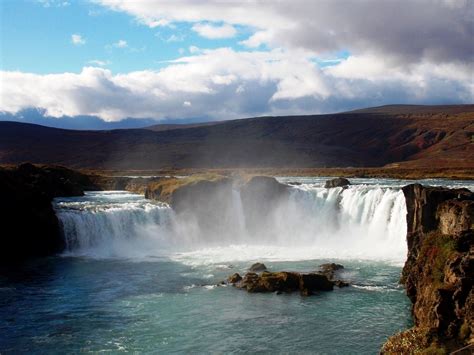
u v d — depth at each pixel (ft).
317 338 117.60
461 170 476.13
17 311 138.82
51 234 216.74
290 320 128.88
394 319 128.06
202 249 228.84
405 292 148.97
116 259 205.36
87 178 398.21
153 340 118.21
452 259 109.81
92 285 164.25
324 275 155.33
